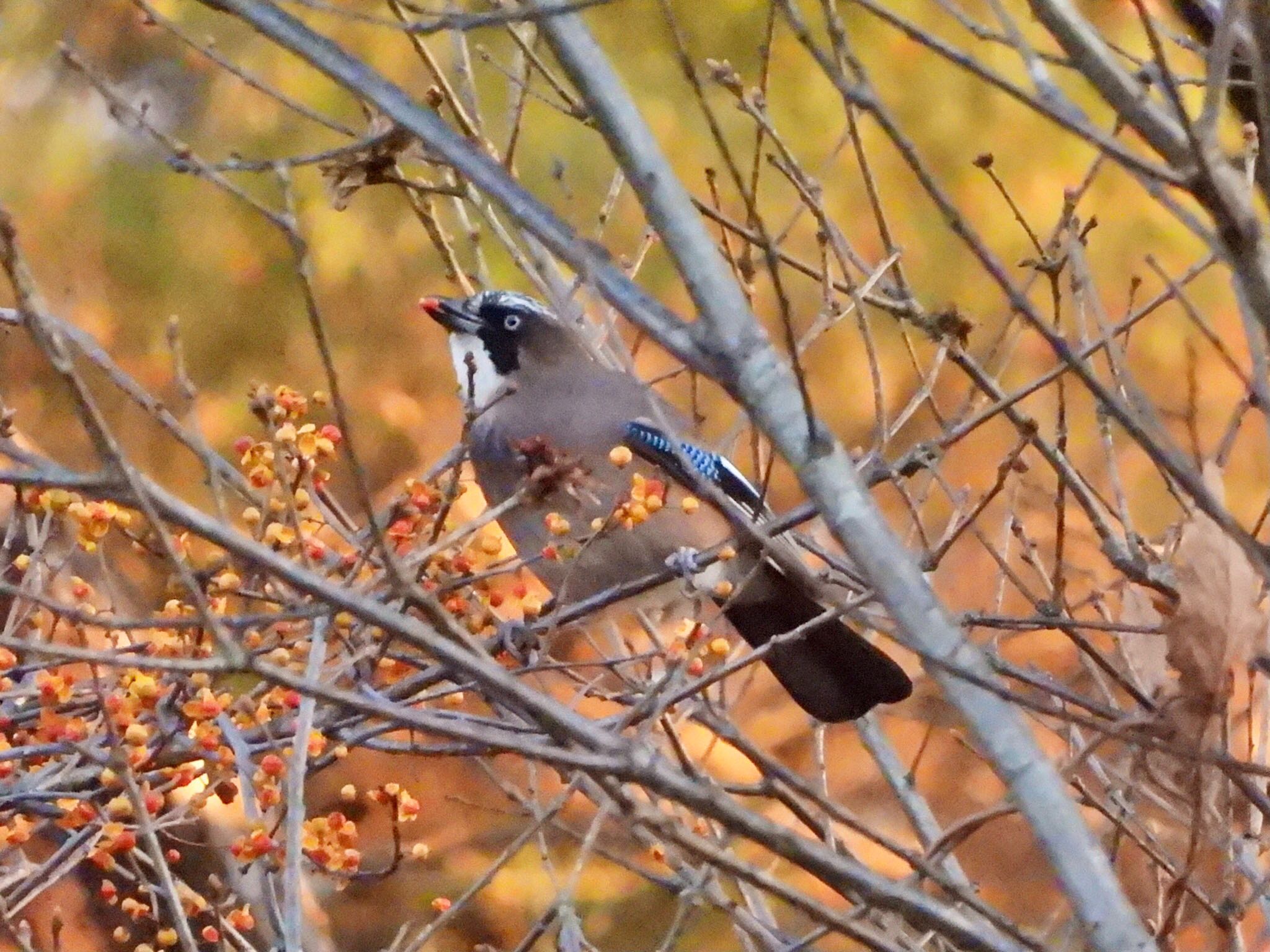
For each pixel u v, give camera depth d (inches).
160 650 259.6
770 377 244.4
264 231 679.1
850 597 333.4
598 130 260.2
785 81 669.3
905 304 322.3
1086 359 289.7
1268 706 307.6
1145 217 670.5
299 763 249.4
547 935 585.0
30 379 668.1
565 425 387.9
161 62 698.2
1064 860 215.8
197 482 662.5
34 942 415.2
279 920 277.4
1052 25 214.2
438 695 286.8
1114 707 310.2
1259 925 347.3
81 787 287.9
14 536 310.5
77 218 681.0
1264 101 209.0
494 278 600.1
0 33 709.9
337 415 217.5
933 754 576.4
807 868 207.8
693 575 327.3
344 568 280.7
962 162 671.1
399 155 310.5
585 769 202.7
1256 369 220.5
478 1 352.2
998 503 574.6
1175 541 318.7
